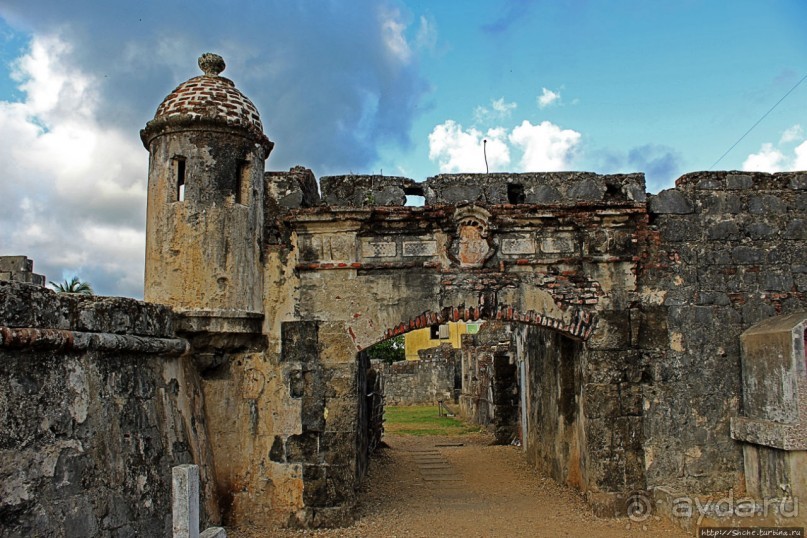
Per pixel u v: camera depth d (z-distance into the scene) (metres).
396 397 35.91
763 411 9.83
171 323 9.45
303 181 11.14
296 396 10.32
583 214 10.62
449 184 11.02
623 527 9.62
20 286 6.45
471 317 10.57
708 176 10.95
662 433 10.36
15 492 6.04
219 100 10.30
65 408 6.84
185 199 10.04
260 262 10.56
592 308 10.58
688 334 10.59
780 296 10.69
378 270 10.62
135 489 7.74
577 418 11.51
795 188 10.95
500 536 9.31
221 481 10.13
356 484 11.00
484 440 19.81
